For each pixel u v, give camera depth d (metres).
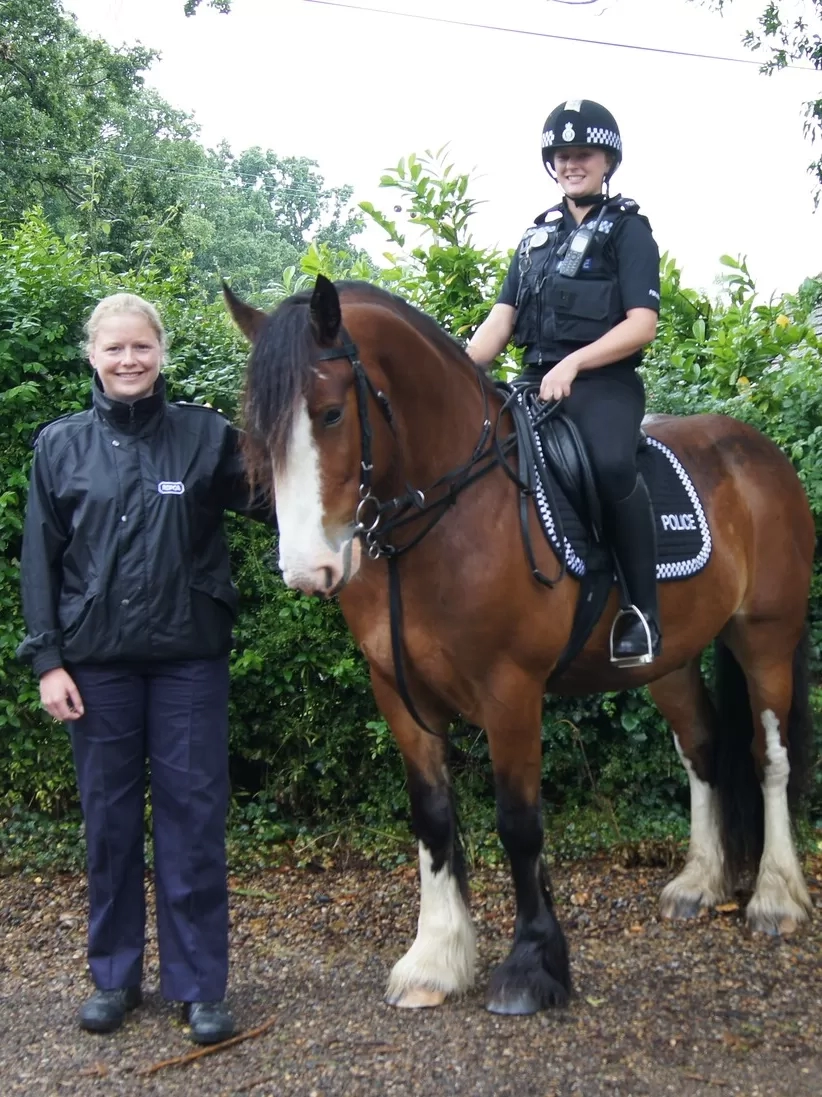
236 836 4.33
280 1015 2.93
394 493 2.67
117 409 2.75
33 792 4.38
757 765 3.80
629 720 4.44
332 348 2.42
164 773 2.81
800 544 3.79
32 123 19.98
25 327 4.05
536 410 3.06
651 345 5.34
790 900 3.61
